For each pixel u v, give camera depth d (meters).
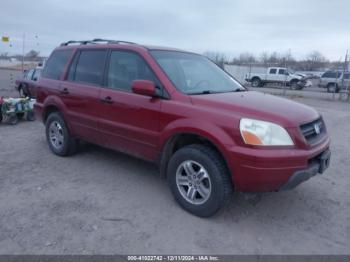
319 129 3.53
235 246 2.95
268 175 2.91
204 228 3.22
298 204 3.86
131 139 3.96
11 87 18.86
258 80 30.97
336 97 21.66
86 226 3.16
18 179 4.30
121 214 3.43
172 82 3.67
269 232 3.20
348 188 4.43
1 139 6.48
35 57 52.00
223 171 3.17
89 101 4.43
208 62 4.78
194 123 3.25
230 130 3.04
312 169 3.16
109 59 4.36
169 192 4.04
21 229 3.07
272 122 2.99
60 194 3.87
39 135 6.91
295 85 29.00
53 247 2.81
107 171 4.70
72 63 4.94
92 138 4.61
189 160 3.39
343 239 3.13
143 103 3.74
